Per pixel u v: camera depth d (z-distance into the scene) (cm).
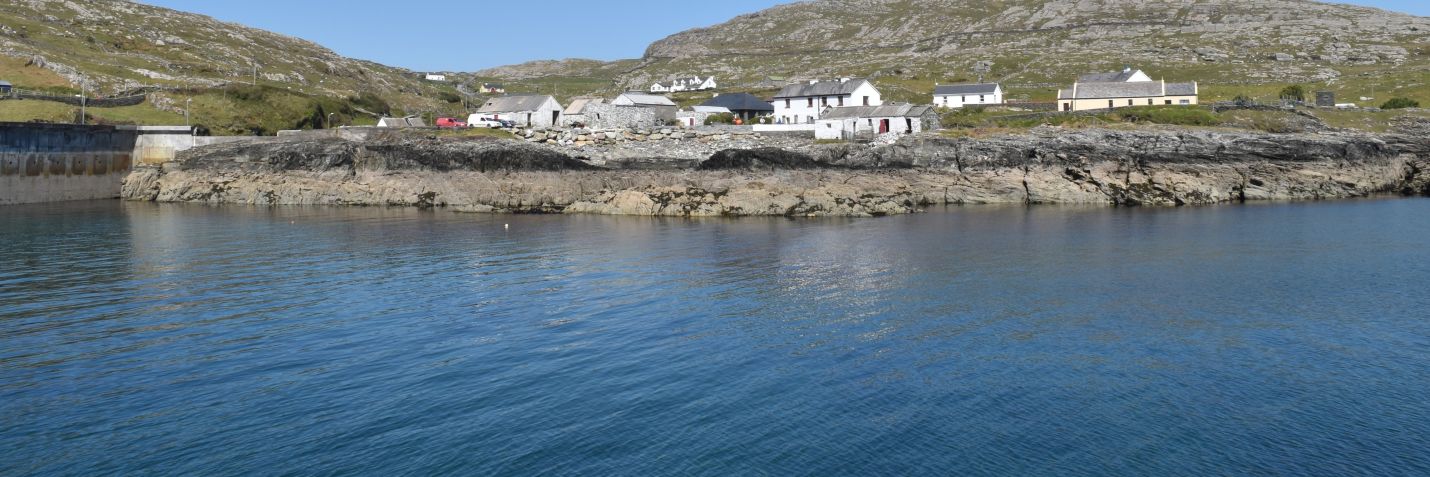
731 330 3572
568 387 2875
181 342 3428
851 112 11225
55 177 10662
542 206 9394
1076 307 3966
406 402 2741
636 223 7838
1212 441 2425
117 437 2480
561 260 5472
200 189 10731
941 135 9950
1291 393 2769
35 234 7056
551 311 3947
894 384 2888
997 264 5169
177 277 4900
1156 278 4672
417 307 4053
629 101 13475
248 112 13588
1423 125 10744
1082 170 9506
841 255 5591
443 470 2286
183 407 2700
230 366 3106
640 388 2864
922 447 2409
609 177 9588
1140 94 12381
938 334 3494
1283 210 8188
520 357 3203
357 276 4916
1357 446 2383
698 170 9444
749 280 4703
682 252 5800
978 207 9025
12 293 4425
